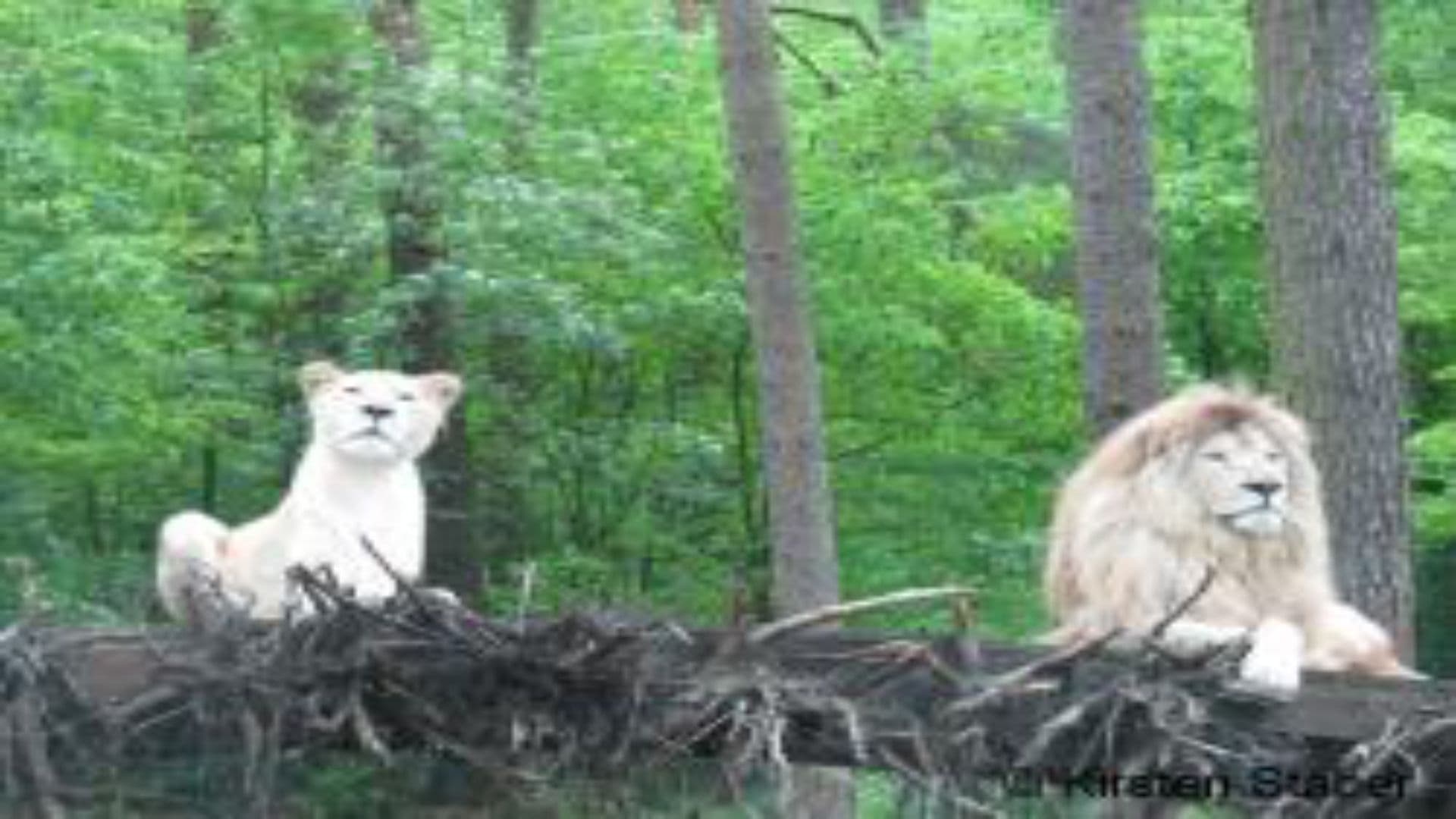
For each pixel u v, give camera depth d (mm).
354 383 9266
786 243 14844
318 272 18656
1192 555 8648
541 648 7496
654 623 7625
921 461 19469
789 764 7555
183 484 19031
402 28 19172
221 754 7797
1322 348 12516
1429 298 19656
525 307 17828
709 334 19203
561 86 19656
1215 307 21250
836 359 18938
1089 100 13984
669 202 19078
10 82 16719
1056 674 7379
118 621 15094
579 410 20062
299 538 9148
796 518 14883
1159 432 8781
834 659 7594
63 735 7816
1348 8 12531
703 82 19641
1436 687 7449
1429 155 19281
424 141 18000
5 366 15930
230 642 7699
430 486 18516
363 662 7516
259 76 18703
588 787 7605
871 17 28641
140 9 18219
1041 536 18359
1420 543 20953
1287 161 12609
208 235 18391
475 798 8000
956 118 19812
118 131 17562
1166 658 7359
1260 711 7402
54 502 18453
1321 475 12539
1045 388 19109
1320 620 8672
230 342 18422
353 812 10344
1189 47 20609
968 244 19703
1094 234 13992
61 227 16109
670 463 19703
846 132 18828
